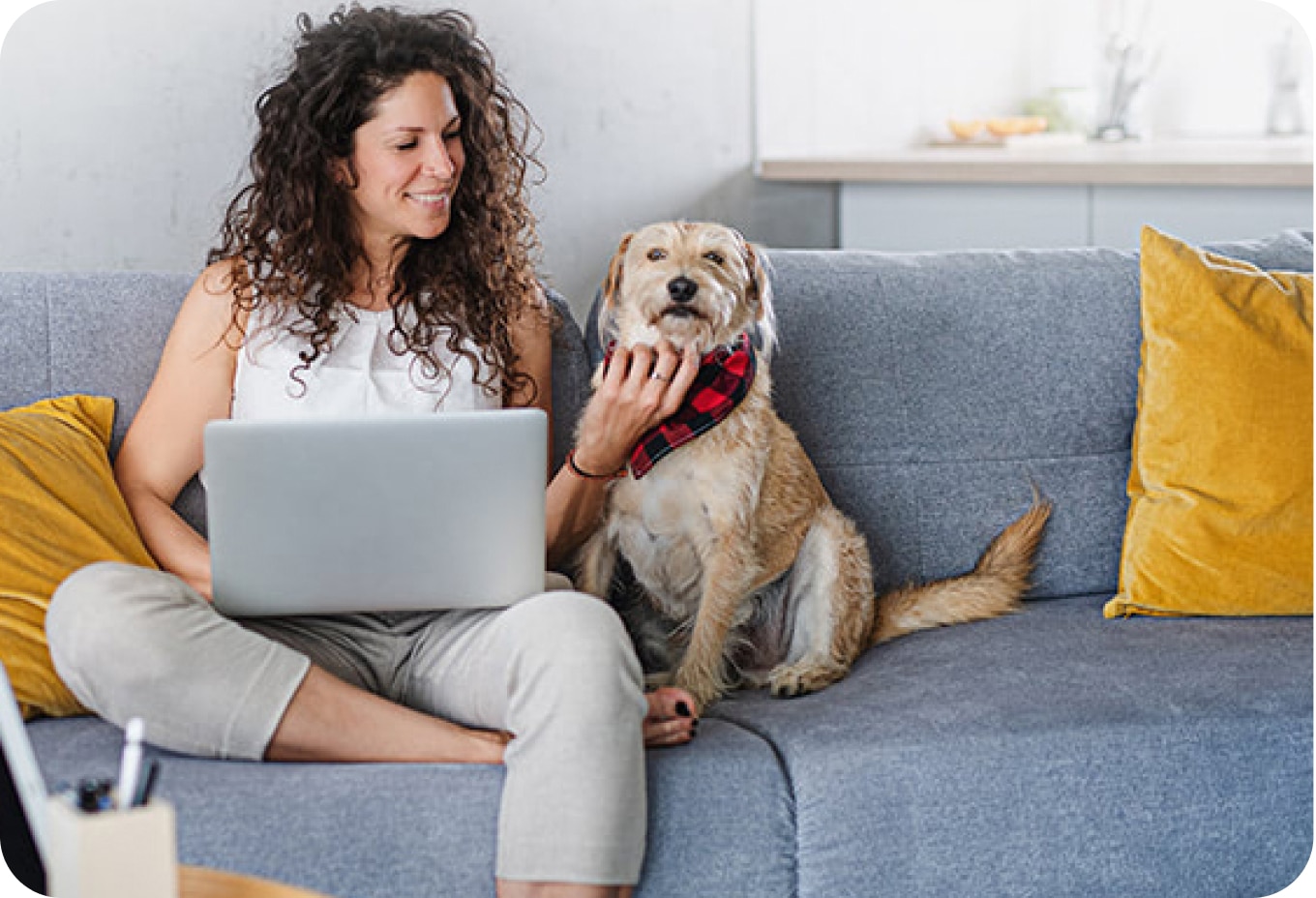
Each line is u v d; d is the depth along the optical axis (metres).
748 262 2.36
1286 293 2.47
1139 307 2.62
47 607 1.91
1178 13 4.95
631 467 2.27
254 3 3.29
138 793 1.25
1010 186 4.18
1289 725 2.04
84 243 3.16
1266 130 4.79
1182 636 2.28
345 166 2.20
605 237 4.00
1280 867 2.05
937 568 2.50
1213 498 2.38
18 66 3.03
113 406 2.22
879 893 1.89
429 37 2.23
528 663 1.77
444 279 2.25
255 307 2.17
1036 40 5.17
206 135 3.27
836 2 4.52
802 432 2.47
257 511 1.80
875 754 1.89
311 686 1.79
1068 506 2.55
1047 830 1.94
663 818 1.81
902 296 2.54
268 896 1.31
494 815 1.76
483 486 1.84
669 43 4.05
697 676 2.23
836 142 4.59
